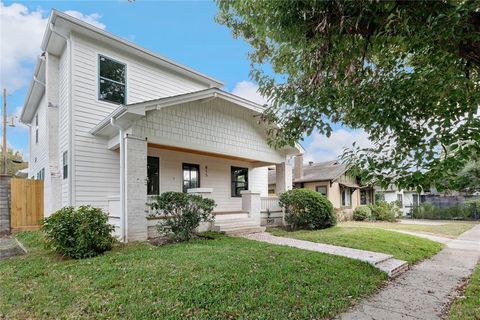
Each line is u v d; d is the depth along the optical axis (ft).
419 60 10.48
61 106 32.94
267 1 10.73
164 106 26.37
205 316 11.16
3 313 12.07
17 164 88.48
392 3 8.38
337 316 12.17
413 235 34.63
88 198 29.35
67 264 18.31
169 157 36.50
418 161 8.98
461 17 7.50
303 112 13.09
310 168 82.02
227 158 42.52
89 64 30.78
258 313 11.51
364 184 10.30
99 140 30.68
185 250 20.68
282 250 21.26
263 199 39.24
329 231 33.58
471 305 13.61
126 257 18.98
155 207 25.26
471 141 8.25
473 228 49.90
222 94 31.01
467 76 9.07
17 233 33.22
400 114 10.00
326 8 9.74
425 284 17.07
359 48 10.80
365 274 17.48
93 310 11.82
